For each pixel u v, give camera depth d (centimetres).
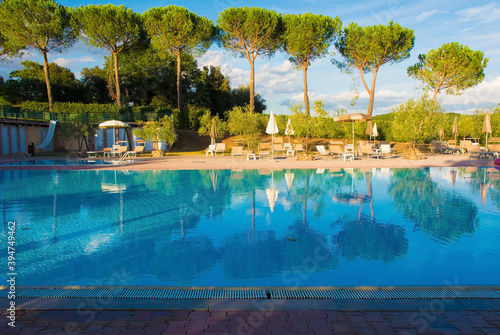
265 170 1293
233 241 445
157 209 642
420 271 341
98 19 2683
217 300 273
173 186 918
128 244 437
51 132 2467
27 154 1959
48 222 551
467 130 2530
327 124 2642
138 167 1369
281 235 471
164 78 3950
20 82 3797
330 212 608
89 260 379
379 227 509
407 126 1827
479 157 1838
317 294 283
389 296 279
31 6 2544
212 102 4259
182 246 427
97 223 543
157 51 3325
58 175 1175
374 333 224
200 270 346
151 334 223
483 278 323
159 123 2264
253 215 589
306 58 2862
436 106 1838
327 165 1406
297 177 1090
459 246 421
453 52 2327
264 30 2736
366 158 1805
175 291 291
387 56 2638
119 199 743
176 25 2750
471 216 577
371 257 382
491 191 820
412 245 425
